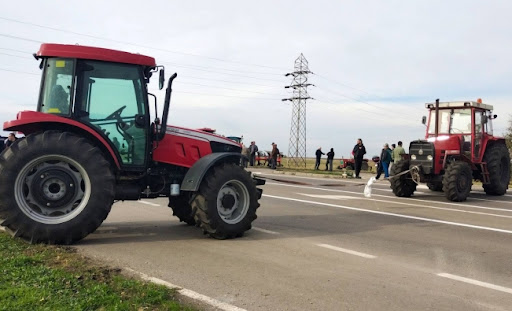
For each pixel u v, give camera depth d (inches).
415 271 206.4
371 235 291.1
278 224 324.8
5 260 185.2
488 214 407.5
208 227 257.4
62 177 234.1
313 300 162.2
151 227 299.7
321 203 456.8
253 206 270.4
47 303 138.4
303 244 256.4
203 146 280.8
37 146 227.1
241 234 270.4
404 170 540.1
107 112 251.8
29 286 153.2
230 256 222.4
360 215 380.8
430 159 513.3
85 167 233.9
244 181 266.8
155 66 263.3
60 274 169.6
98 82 250.8
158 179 271.3
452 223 348.5
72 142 232.8
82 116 246.1
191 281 179.3
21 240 228.5
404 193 545.0
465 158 542.6
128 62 254.7
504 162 618.8
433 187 617.9
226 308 150.9
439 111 596.4
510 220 373.1
